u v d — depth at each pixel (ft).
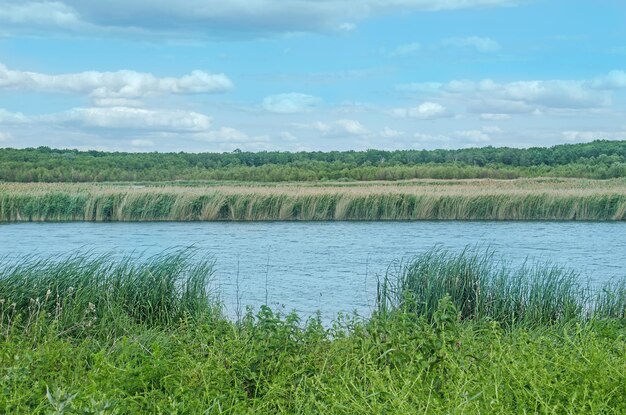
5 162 280.92
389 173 271.08
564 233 100.63
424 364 19.30
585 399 16.55
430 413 16.16
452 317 24.21
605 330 26.30
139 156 324.80
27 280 33.53
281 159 344.28
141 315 34.50
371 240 90.74
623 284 43.09
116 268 37.06
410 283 38.83
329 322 39.22
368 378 19.35
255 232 102.83
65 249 78.69
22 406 17.21
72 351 23.34
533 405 16.76
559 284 38.32
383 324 23.39
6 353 21.65
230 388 19.65
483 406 16.69
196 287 37.01
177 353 22.99
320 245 84.23
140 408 17.94
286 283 54.90
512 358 19.22
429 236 96.22
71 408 14.25
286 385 19.90
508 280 40.11
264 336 22.74
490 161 325.01
